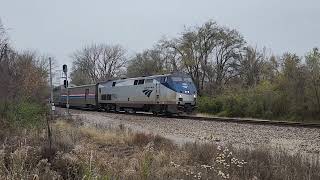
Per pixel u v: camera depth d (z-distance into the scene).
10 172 8.25
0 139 14.70
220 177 9.58
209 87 59.62
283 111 33.91
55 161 10.56
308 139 18.73
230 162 11.27
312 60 33.91
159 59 72.50
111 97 48.12
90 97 54.88
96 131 20.17
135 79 42.88
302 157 12.50
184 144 15.73
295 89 33.03
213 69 61.53
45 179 8.76
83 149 12.65
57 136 15.34
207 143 15.42
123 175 9.01
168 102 36.88
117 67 103.94
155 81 38.94
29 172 8.75
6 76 31.56
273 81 42.97
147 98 40.09
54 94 71.94
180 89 36.31
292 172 10.36
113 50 103.88
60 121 25.73
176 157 12.69
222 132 22.16
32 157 10.22
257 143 17.38
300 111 32.00
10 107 21.08
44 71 59.97
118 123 28.36
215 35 61.19
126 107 44.81
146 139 17.83
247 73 60.69
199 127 25.08
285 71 36.97
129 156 13.79
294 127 24.11
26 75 39.94
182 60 62.38
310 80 32.25
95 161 9.82
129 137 18.28
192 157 12.90
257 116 35.94
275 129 23.09
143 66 73.75
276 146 15.80
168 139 18.45
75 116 36.66
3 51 34.62
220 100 41.94
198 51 61.72
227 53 61.94
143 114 41.84
